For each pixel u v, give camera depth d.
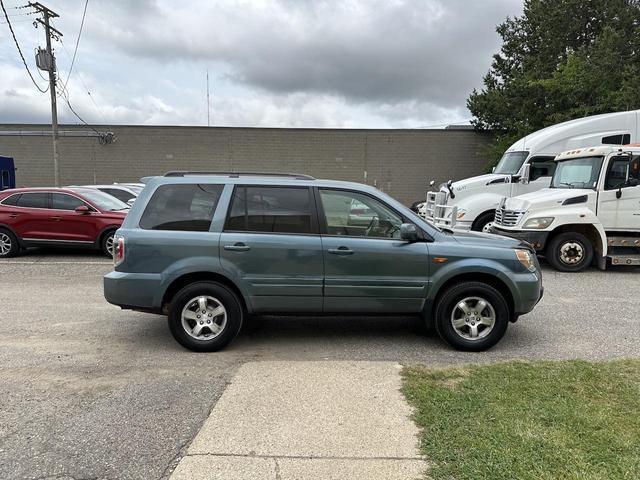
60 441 3.12
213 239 4.84
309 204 4.96
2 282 8.50
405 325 6.00
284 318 6.26
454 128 25.56
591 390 3.75
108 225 11.06
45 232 11.12
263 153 26.17
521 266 5.02
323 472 2.74
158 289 4.80
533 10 26.69
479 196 12.58
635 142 11.98
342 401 3.65
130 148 26.17
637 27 20.84
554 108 21.83
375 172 26.09
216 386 4.01
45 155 26.23
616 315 6.45
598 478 2.59
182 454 2.95
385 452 2.93
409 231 4.82
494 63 28.34
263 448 3.01
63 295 7.52
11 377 4.23
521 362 4.48
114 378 4.21
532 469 2.68
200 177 5.06
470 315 5.02
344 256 4.87
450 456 2.85
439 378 4.08
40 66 23.08
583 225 9.79
